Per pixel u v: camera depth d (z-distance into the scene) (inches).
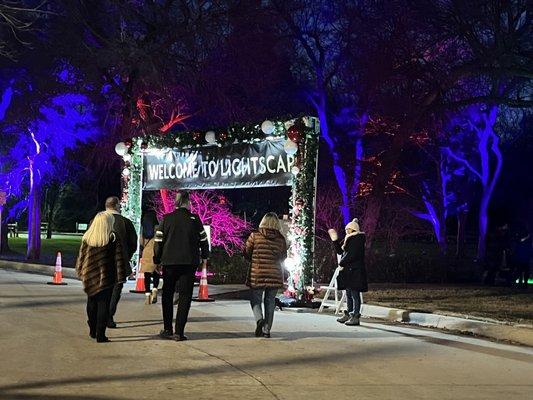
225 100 949.8
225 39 912.3
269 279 375.6
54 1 924.6
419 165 1534.2
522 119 1507.1
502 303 594.2
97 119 1083.3
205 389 254.2
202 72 924.6
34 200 1133.7
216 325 426.3
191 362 304.2
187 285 358.9
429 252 1179.9
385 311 525.3
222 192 1118.4
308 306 559.2
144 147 746.8
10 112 1052.5
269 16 978.7
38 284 674.2
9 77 1027.9
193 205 908.6
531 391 270.8
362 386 269.4
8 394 238.5
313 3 1156.5
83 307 491.2
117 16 930.1
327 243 890.1
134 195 768.3
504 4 645.3
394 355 343.6
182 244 354.6
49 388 248.5
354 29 952.3
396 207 1310.3
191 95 948.6
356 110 1218.6
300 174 568.4
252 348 346.0
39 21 955.3
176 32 887.1
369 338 398.3
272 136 593.9
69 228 2519.7
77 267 350.6
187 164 698.2
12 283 675.4
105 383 258.8
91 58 903.1
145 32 939.3
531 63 683.4
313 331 419.5
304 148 567.8
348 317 466.0
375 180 1006.4
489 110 1264.8
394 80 889.5
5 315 438.3
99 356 311.1
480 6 645.9
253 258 380.5
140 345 341.7
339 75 1178.0
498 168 1266.0
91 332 359.6
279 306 549.3
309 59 1226.6
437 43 745.0
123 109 941.8
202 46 907.4
